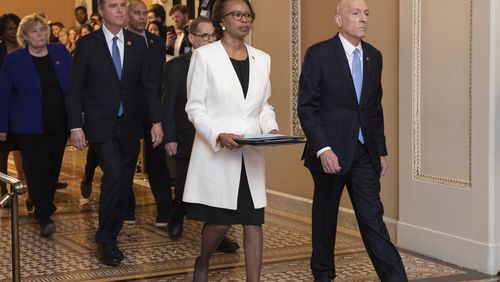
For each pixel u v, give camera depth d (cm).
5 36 846
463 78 592
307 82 502
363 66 503
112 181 618
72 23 1802
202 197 469
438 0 609
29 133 716
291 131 819
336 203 521
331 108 503
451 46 600
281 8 826
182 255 651
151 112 638
